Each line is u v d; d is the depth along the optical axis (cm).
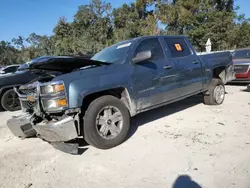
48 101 352
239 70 942
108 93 414
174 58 503
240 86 959
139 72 429
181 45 536
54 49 5034
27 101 404
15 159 386
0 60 6275
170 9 4069
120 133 399
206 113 557
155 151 372
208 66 580
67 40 4619
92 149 397
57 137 357
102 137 379
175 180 291
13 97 768
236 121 488
